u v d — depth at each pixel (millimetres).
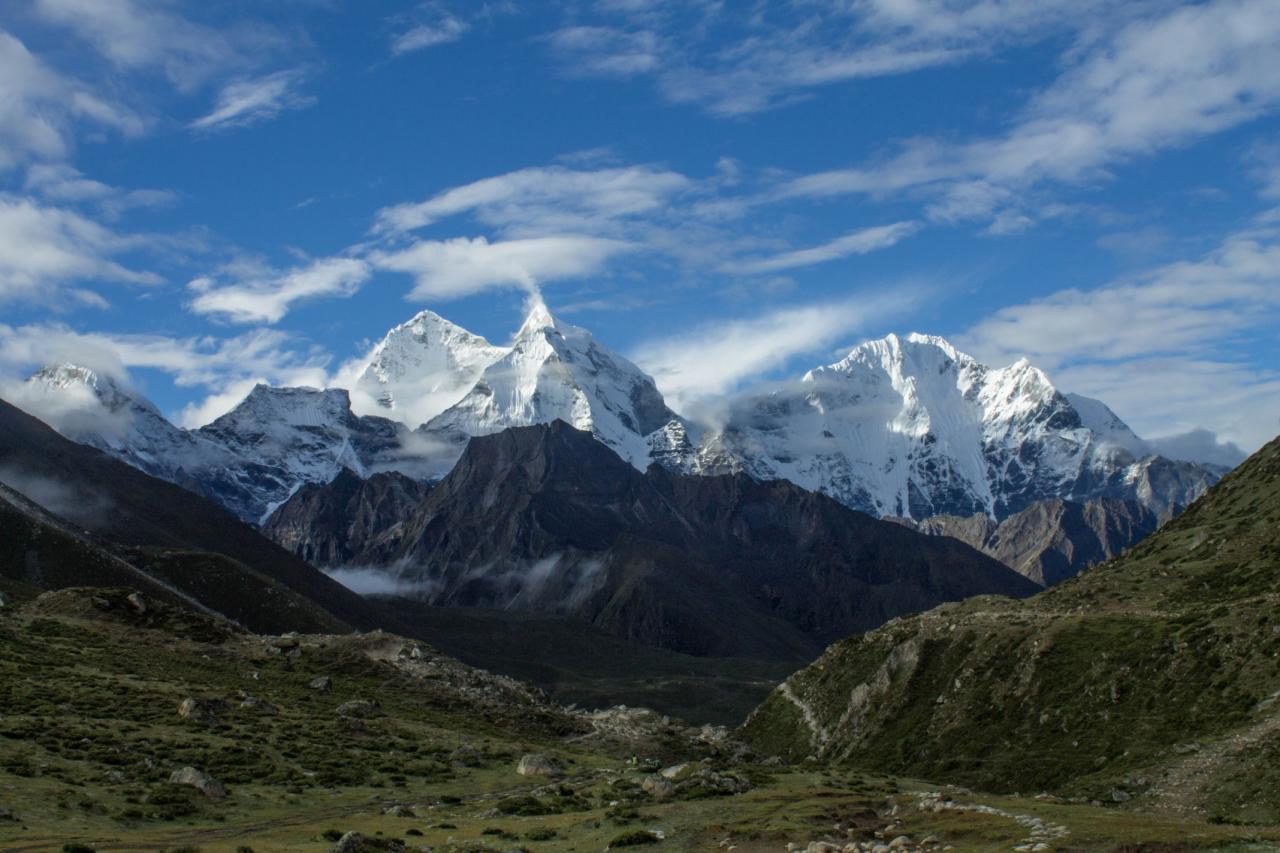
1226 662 150250
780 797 100750
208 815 99938
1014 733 164875
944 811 91875
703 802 101000
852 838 86438
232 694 148375
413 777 122062
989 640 190750
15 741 111375
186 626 189125
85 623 179750
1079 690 164875
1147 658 161125
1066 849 76938
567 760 137625
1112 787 134125
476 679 191125
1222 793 122375
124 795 101625
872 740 185750
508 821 100625
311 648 191000
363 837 86500
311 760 122625
